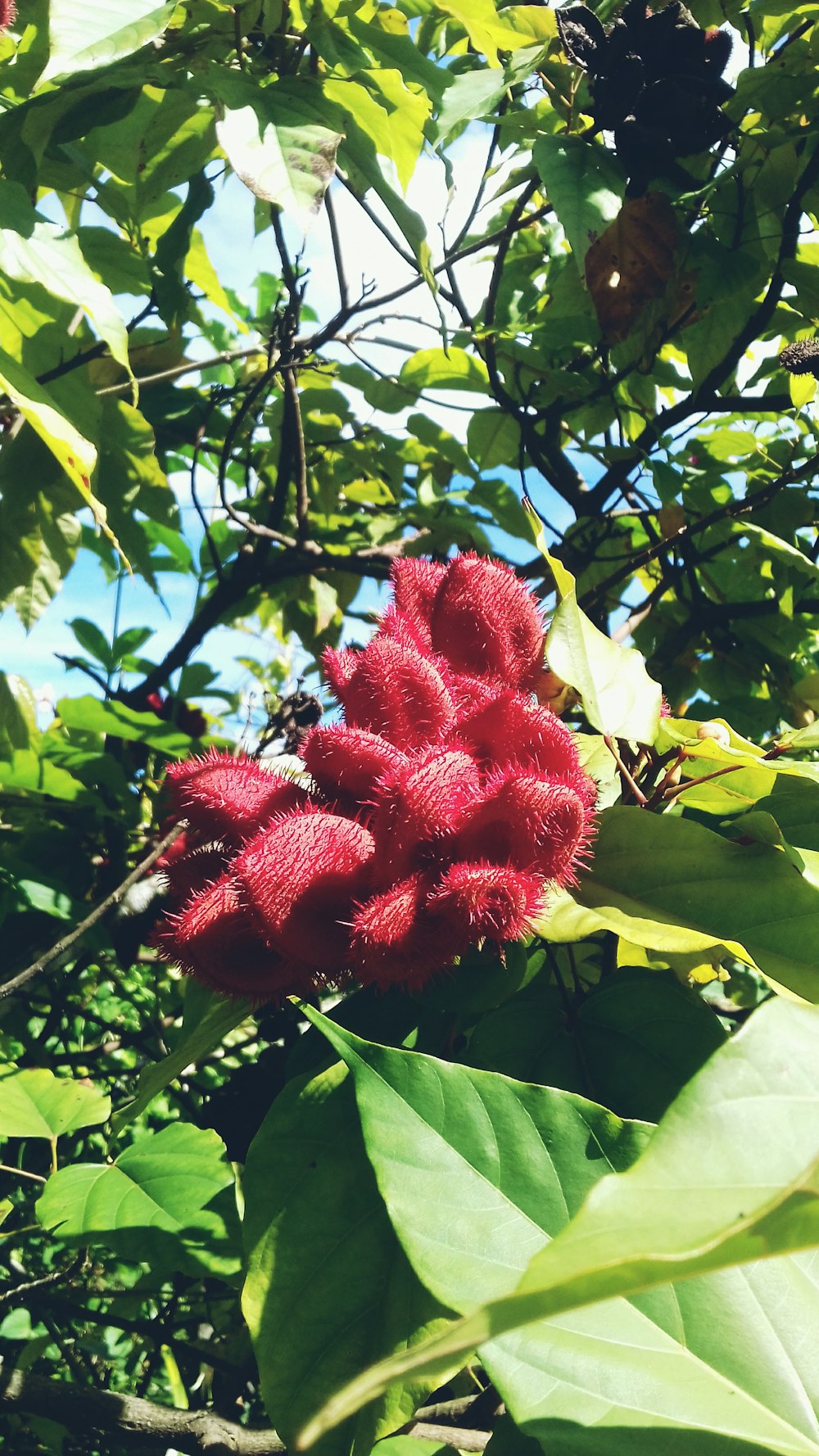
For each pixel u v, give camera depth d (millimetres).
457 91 685
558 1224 327
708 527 790
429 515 1042
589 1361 295
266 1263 378
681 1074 428
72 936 641
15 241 523
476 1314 188
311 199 551
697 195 712
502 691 415
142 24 541
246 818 411
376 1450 364
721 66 697
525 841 375
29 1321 895
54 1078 616
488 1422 464
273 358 909
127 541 794
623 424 885
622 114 693
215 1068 982
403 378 950
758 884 410
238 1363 712
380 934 357
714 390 782
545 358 890
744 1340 298
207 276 855
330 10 674
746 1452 281
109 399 783
